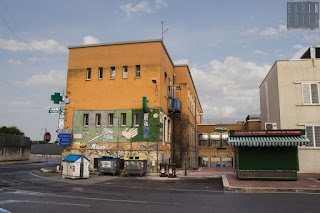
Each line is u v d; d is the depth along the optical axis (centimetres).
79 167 2073
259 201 1143
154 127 2545
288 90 2508
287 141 1800
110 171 2319
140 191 1448
